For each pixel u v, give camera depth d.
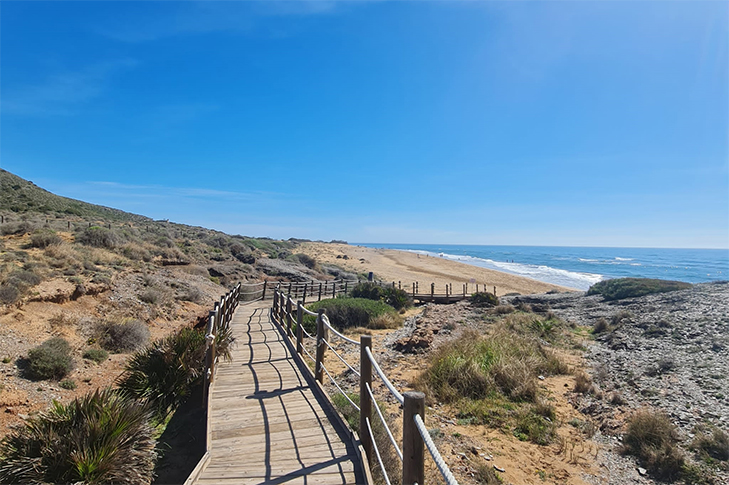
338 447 4.35
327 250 68.81
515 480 4.84
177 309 14.83
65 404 6.75
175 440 5.56
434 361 8.70
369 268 51.12
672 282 20.80
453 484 1.61
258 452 4.21
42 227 20.30
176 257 22.69
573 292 25.61
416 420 2.45
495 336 11.21
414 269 54.56
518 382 7.78
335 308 15.23
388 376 8.64
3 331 8.05
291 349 8.97
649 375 8.55
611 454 5.57
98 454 4.05
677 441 5.64
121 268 15.53
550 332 13.57
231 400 5.73
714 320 12.05
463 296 24.95
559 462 5.32
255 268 30.78
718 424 6.00
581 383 8.02
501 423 6.41
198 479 3.68
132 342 10.17
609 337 12.52
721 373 8.04
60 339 8.37
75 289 11.19
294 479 3.69
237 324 12.84
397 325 15.87
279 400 5.76
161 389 6.47
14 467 3.92
